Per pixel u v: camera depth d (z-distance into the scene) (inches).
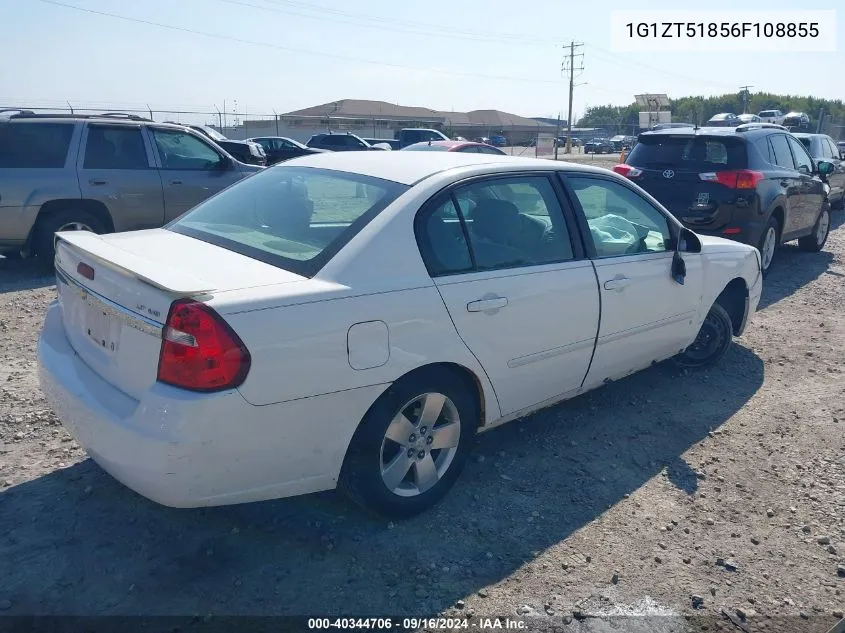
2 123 315.3
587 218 167.6
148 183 345.4
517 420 183.5
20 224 317.7
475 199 145.6
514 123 3223.4
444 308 132.5
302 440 117.2
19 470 147.9
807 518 144.6
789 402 202.1
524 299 146.6
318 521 135.4
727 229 318.7
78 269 130.0
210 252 132.7
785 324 278.7
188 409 105.5
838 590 123.5
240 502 115.6
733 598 120.2
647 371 222.2
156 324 109.1
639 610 115.9
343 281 121.5
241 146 684.1
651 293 179.9
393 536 132.0
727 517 143.8
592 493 150.4
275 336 111.3
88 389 120.0
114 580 117.2
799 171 381.4
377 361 123.0
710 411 194.4
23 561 120.5
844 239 487.2
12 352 218.1
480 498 146.5
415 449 135.5
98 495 140.3
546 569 124.9
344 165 155.8
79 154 328.5
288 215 141.1
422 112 2960.1
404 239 131.0
